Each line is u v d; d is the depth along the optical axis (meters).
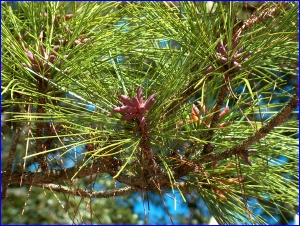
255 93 0.59
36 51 0.59
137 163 0.64
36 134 0.66
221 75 0.58
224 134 0.65
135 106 0.56
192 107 0.63
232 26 0.61
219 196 0.66
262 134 0.58
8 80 0.60
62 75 0.60
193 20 0.65
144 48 0.67
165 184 0.64
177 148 0.65
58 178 0.67
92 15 0.68
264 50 0.60
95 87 0.58
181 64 0.63
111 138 0.61
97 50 0.60
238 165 0.66
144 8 0.63
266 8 0.65
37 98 0.62
